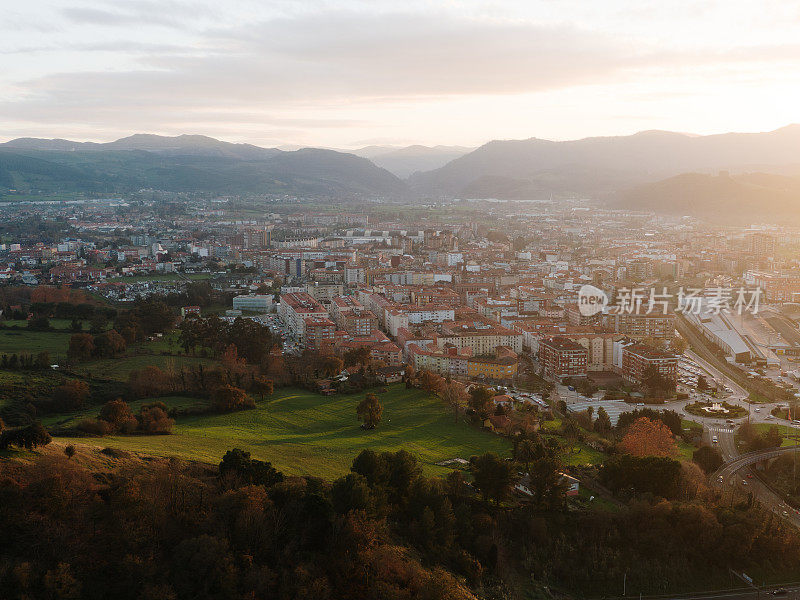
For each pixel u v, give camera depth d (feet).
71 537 536.42
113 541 541.75
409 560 630.33
